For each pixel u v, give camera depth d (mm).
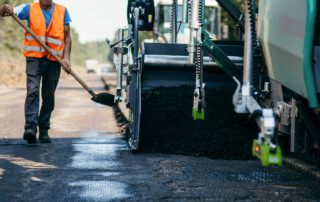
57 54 5633
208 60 5621
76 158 4742
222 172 4164
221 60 3934
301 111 3367
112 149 5305
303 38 2887
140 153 5047
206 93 5766
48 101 5695
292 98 3762
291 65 3121
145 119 5496
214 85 5859
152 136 5297
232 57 5246
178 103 5625
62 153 5012
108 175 3998
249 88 2959
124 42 5441
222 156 4820
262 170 4273
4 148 5281
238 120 5453
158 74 5766
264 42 3607
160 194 3389
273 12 3406
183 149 5031
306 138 3859
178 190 3510
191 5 3975
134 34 5074
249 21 3021
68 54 5742
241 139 5137
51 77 5641
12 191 3447
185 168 4316
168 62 5535
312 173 3951
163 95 5707
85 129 7168
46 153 4996
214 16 13070
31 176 3930
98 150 5234
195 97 4395
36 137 6133
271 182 3812
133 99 5051
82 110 10578
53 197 3297
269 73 3629
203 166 4410
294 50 3023
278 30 3307
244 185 3695
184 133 5316
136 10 5043
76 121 8305
